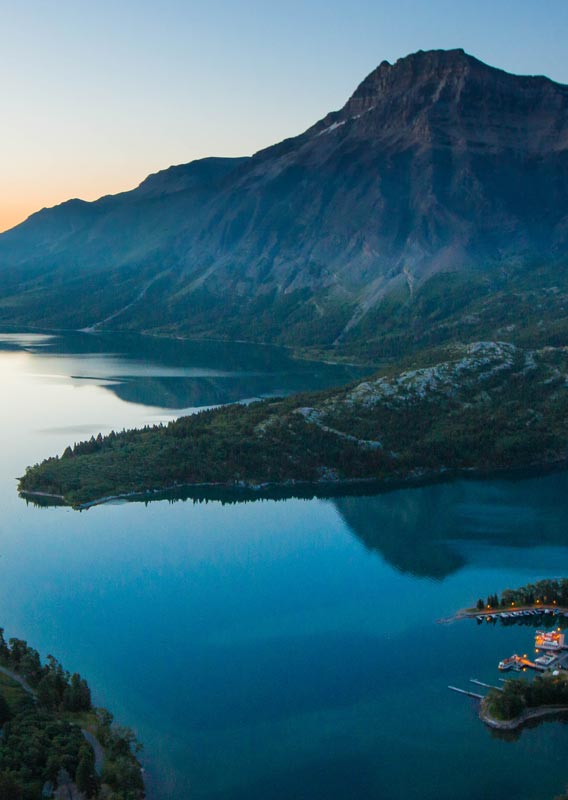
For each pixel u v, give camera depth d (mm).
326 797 170000
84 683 199875
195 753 183000
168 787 172625
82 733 181500
